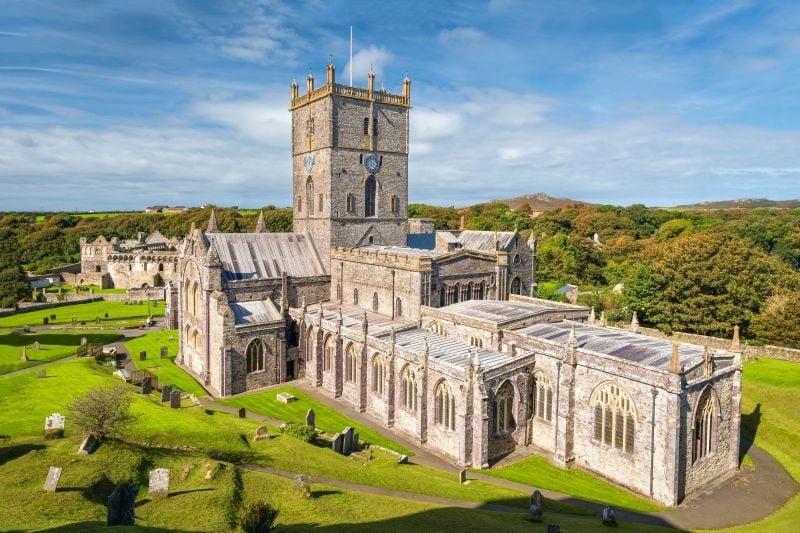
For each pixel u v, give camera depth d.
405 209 106.25
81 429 47.28
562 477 56.62
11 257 158.38
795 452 63.12
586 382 58.25
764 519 48.59
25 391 67.06
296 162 106.94
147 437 52.72
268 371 84.44
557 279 175.12
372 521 39.22
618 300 129.75
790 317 95.06
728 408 57.72
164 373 88.31
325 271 99.56
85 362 84.56
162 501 39.53
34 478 40.75
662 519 48.12
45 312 145.62
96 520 35.28
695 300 104.25
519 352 66.56
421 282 81.00
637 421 53.28
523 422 63.44
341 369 78.69
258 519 31.84
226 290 86.12
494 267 93.31
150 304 158.00
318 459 52.53
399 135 104.12
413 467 55.50
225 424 59.06
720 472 57.41
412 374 65.25
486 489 51.53
